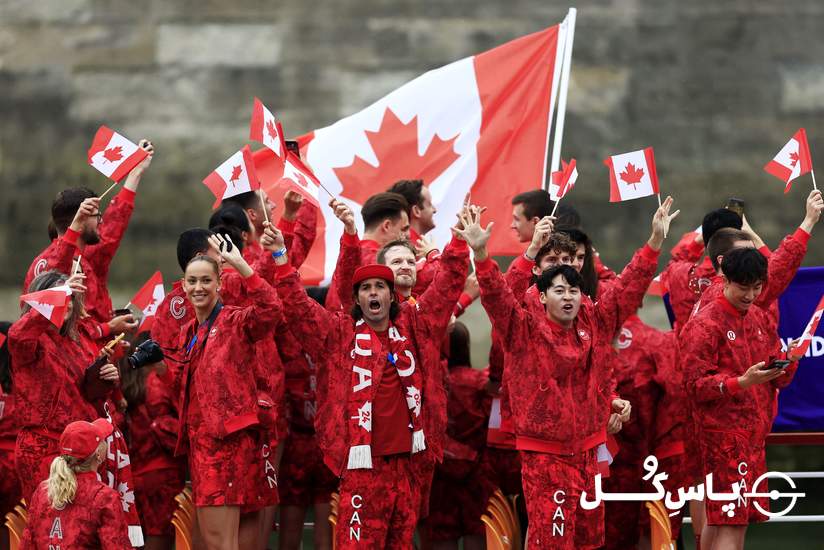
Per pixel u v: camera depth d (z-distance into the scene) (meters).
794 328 20.83
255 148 38.50
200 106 38.62
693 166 38.06
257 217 20.55
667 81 38.41
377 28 38.69
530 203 19.92
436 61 38.66
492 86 23.70
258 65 38.75
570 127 38.28
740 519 17.19
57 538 15.63
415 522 16.89
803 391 20.84
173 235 38.22
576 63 38.41
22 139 38.59
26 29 38.91
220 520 16.73
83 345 17.73
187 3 38.88
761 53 38.34
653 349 19.50
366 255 19.22
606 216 38.03
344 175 23.70
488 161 23.42
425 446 16.75
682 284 19.61
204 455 16.77
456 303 18.33
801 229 18.28
